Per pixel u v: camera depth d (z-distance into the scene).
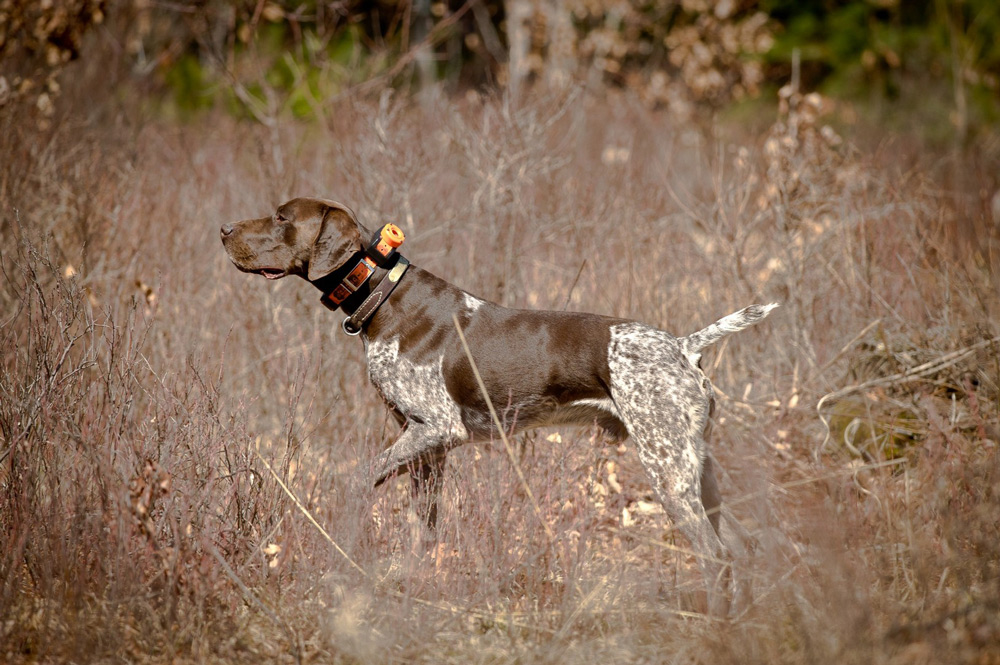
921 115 28.47
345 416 9.99
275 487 7.79
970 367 10.11
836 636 6.29
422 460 8.23
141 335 9.50
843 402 10.37
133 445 7.32
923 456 8.46
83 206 11.52
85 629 6.47
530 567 7.57
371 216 11.98
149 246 12.04
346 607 7.04
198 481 7.41
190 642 6.60
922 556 7.02
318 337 10.64
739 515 8.69
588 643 6.93
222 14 19.45
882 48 32.75
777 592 7.00
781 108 12.42
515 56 25.97
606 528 8.62
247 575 7.25
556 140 14.93
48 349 7.66
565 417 8.17
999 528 7.04
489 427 8.23
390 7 26.30
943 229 12.79
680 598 7.41
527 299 11.62
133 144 15.75
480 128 13.20
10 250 10.72
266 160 13.75
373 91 15.96
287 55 16.94
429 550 7.68
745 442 9.67
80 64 17.28
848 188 12.16
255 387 10.62
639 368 7.68
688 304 11.50
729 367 10.95
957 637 6.10
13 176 11.79
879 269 11.41
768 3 34.62
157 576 6.75
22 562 7.21
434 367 8.13
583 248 12.31
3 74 13.92
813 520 7.45
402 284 8.24
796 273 11.33
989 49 33.44
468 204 12.60
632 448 10.02
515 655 6.79
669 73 27.95
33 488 7.16
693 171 17.05
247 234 8.27
